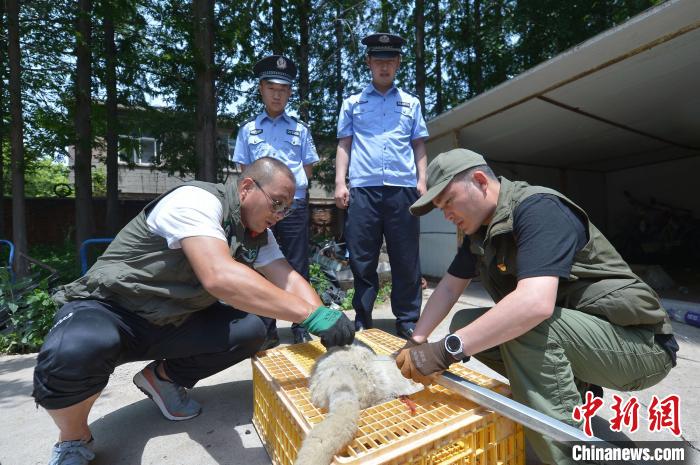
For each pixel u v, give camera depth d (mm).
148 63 9523
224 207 1939
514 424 1636
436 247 7328
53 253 10633
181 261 1893
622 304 1603
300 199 3500
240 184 1951
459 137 6359
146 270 1896
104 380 1807
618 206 11273
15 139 6695
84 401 1765
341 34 11156
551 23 11492
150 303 1930
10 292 4480
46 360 1656
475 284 6395
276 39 10477
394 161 3393
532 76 4586
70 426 1808
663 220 9945
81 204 8547
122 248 1962
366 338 2637
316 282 5922
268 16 10680
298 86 10828
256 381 2172
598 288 1660
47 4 8727
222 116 11000
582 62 4230
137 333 1987
